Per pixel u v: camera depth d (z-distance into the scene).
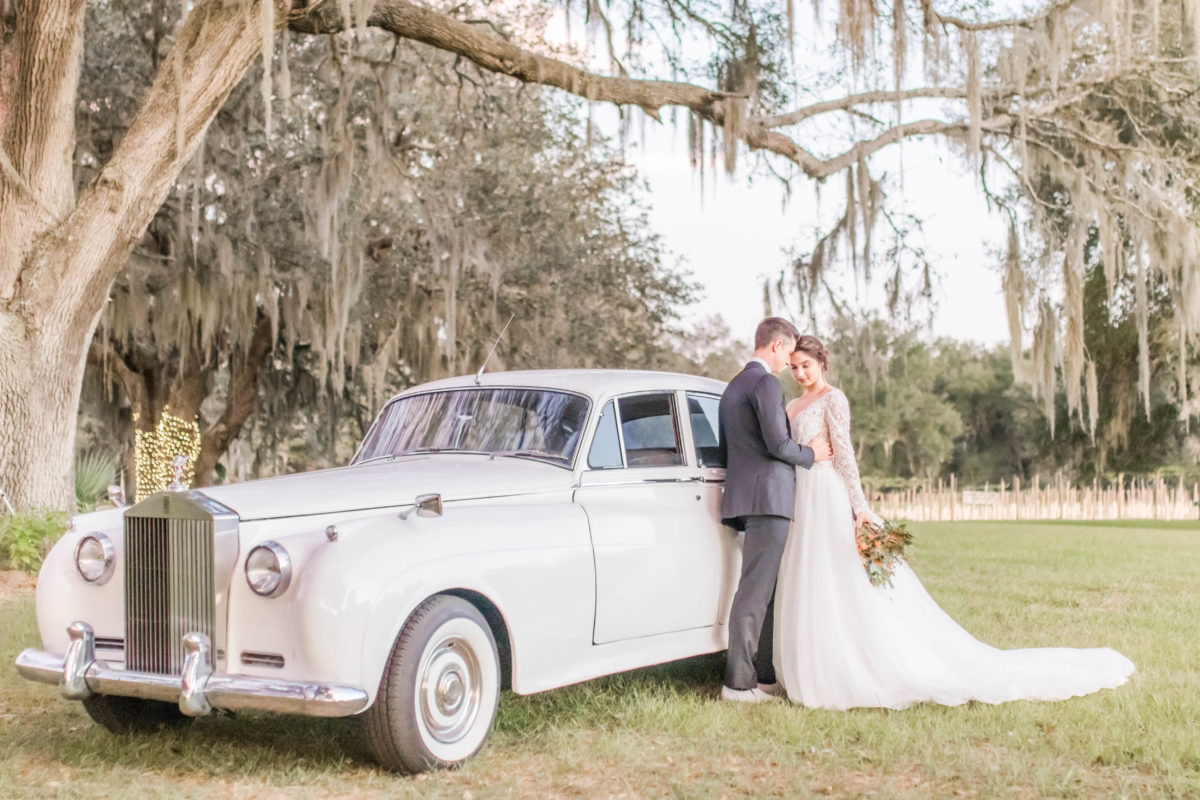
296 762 4.62
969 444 66.44
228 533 4.39
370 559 4.32
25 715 5.39
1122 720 5.12
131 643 4.56
